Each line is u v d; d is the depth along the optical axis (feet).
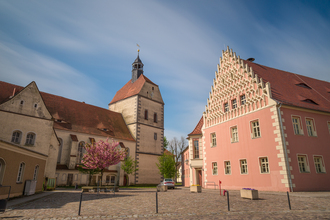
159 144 174.81
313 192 70.49
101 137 139.74
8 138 75.56
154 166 165.07
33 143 81.76
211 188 100.99
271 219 31.53
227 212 37.17
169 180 111.55
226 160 95.40
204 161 107.45
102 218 33.35
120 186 136.05
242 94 92.99
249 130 87.25
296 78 110.73
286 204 44.96
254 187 82.17
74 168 120.47
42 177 82.02
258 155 82.53
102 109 163.94
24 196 63.87
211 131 106.11
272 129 79.05
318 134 84.28
